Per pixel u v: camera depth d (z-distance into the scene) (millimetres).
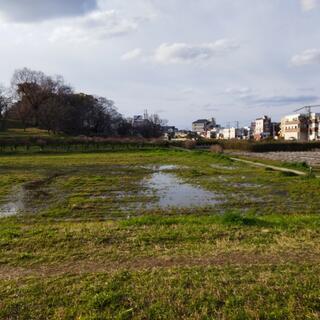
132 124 118250
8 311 4887
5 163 37000
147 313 4742
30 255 7148
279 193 18422
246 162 37219
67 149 58531
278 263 6414
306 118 114312
